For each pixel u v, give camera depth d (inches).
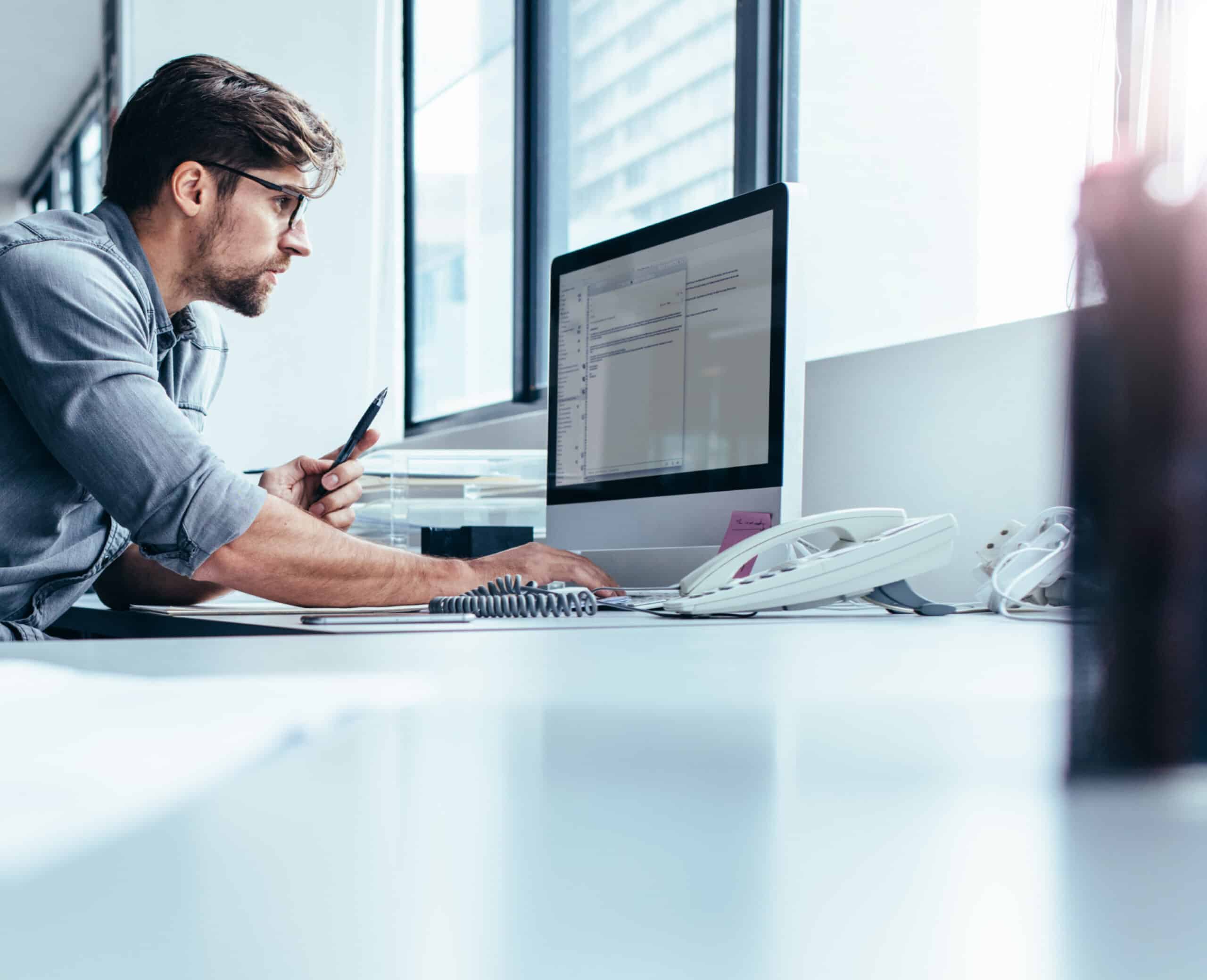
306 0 164.6
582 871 8.3
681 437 52.6
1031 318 50.3
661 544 53.3
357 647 28.5
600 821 9.9
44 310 48.7
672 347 53.5
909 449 57.9
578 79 134.5
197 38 167.0
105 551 57.1
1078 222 9.8
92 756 13.0
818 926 7.0
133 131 56.6
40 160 285.1
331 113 162.2
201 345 69.7
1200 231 9.3
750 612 41.4
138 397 48.4
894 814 10.1
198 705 17.5
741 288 49.4
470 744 13.9
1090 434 10.1
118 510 48.5
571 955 6.5
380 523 77.8
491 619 41.6
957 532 42.3
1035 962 6.4
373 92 162.7
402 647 28.3
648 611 44.5
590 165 132.2
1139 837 9.1
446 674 21.8
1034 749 13.3
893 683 20.4
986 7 72.2
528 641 30.5
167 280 58.5
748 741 14.1
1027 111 67.5
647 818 10.0
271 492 63.0
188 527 47.8
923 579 56.7
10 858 8.5
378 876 8.1
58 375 47.8
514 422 111.7
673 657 25.5
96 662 24.2
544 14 135.3
